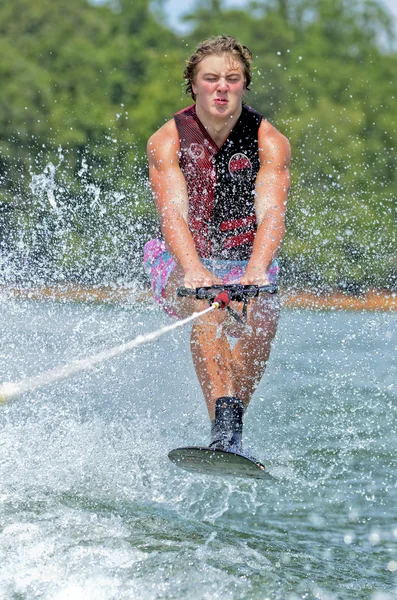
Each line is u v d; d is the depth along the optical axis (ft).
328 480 55.11
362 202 329.52
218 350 52.60
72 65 508.53
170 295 54.03
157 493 50.70
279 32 557.74
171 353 74.33
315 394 80.48
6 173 443.32
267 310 53.78
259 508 49.57
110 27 591.78
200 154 52.26
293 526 46.93
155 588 36.50
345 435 66.03
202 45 51.85
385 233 301.84
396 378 87.40
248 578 37.93
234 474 48.75
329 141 456.45
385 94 522.88
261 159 52.47
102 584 36.58
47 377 38.47
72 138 456.45
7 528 41.86
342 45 568.00
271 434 65.92
